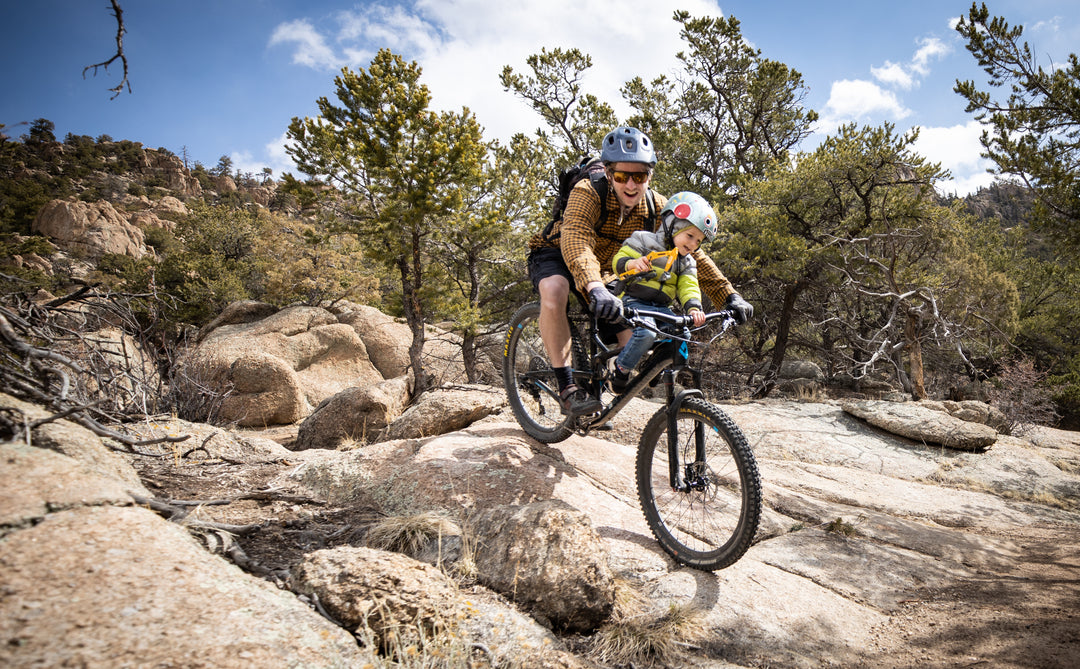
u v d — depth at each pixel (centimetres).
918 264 1398
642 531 342
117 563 171
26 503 180
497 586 262
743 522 287
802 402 958
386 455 383
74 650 139
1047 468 748
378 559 240
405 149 1202
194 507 293
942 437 782
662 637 251
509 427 454
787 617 284
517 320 440
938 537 452
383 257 1290
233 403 1003
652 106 1986
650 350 323
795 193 1326
